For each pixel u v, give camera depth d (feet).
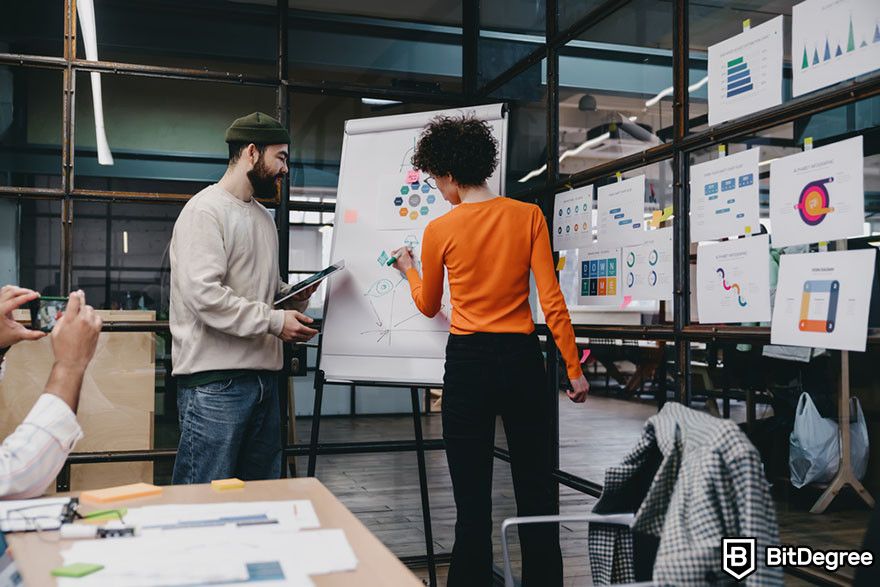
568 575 9.92
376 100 11.05
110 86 9.95
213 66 10.27
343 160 9.55
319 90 10.63
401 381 8.69
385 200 9.23
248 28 10.42
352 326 8.98
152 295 10.05
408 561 10.72
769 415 7.03
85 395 9.61
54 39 9.65
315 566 3.14
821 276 5.24
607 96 8.75
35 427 4.12
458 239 7.24
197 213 7.59
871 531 3.45
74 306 4.34
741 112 6.14
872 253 4.85
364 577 3.04
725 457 3.56
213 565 3.07
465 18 11.43
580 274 8.81
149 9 10.15
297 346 10.15
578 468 9.81
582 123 9.27
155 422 9.78
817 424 6.82
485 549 7.28
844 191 5.07
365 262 9.11
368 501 14.62
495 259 7.17
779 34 5.72
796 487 6.99
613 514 4.43
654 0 7.67
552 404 9.53
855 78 5.04
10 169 9.50
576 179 8.89
